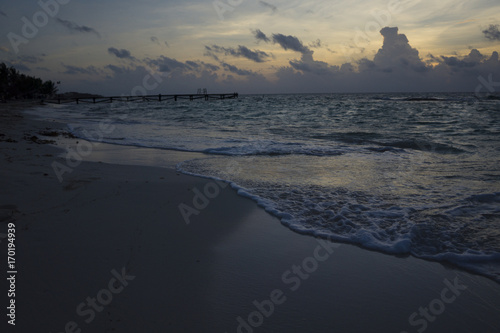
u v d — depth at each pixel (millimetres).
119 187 4434
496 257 2715
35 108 32750
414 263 2676
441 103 39312
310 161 6680
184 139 10016
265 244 2990
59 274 2279
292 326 1896
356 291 2268
